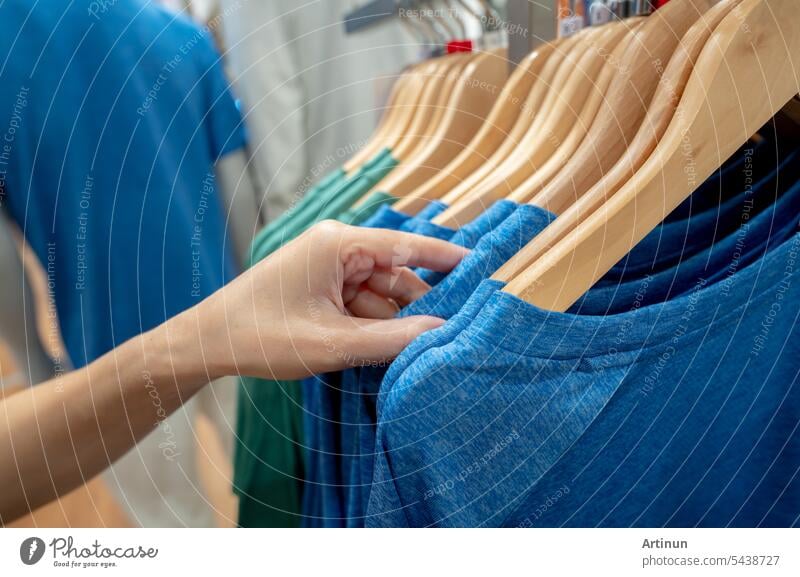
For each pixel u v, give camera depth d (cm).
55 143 46
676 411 33
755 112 29
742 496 38
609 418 31
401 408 26
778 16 29
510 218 34
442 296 33
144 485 59
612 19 46
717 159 29
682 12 34
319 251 34
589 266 28
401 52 91
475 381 26
